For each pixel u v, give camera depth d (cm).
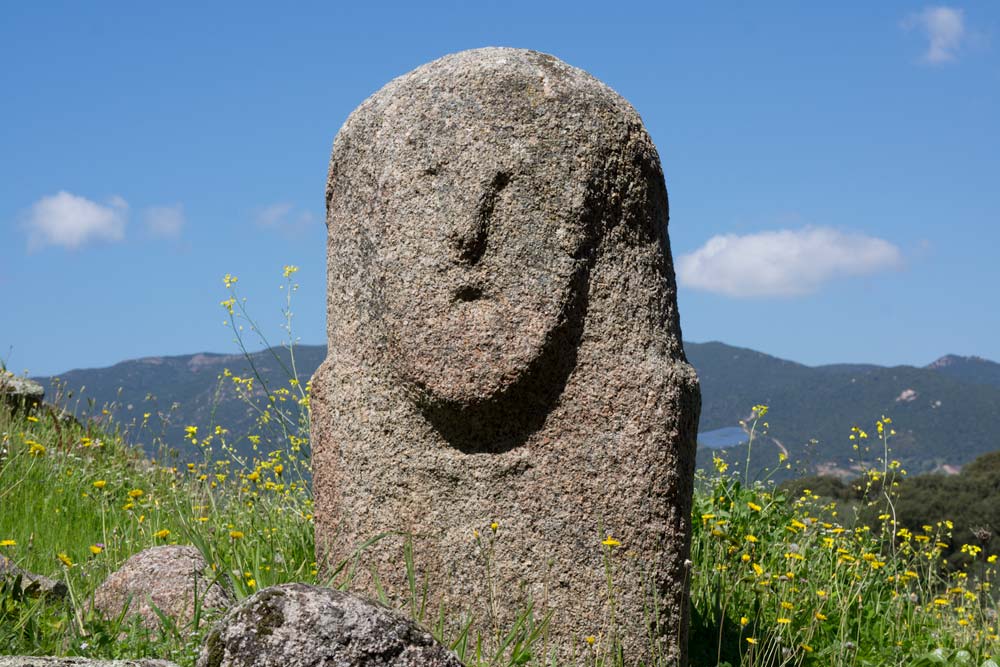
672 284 377
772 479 604
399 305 360
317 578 384
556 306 350
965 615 503
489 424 358
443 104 365
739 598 471
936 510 1191
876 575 534
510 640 342
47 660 269
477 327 352
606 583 352
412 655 263
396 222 363
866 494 624
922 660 431
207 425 681
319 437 388
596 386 355
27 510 584
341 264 388
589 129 360
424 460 365
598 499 354
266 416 650
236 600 375
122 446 848
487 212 354
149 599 340
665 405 356
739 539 526
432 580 362
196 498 623
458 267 355
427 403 361
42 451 682
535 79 363
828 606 491
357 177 379
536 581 354
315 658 255
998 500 1182
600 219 358
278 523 535
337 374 383
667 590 355
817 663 418
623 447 354
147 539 517
